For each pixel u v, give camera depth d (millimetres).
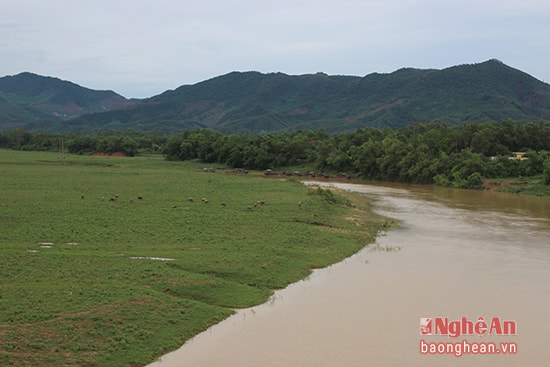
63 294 29062
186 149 179000
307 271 39062
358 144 170250
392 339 26734
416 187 114188
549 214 71125
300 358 24406
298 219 57250
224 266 37281
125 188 80000
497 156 126125
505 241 51531
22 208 56406
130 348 24484
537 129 146375
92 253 39094
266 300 32375
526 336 27641
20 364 21859
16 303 27391
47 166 128125
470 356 25141
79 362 22766
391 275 38406
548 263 42594
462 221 64125
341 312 30406
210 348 25344
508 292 34656
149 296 29719
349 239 50219
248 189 84375
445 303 32281
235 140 172000
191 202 66312
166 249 41594
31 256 36719
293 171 150625
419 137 145750
